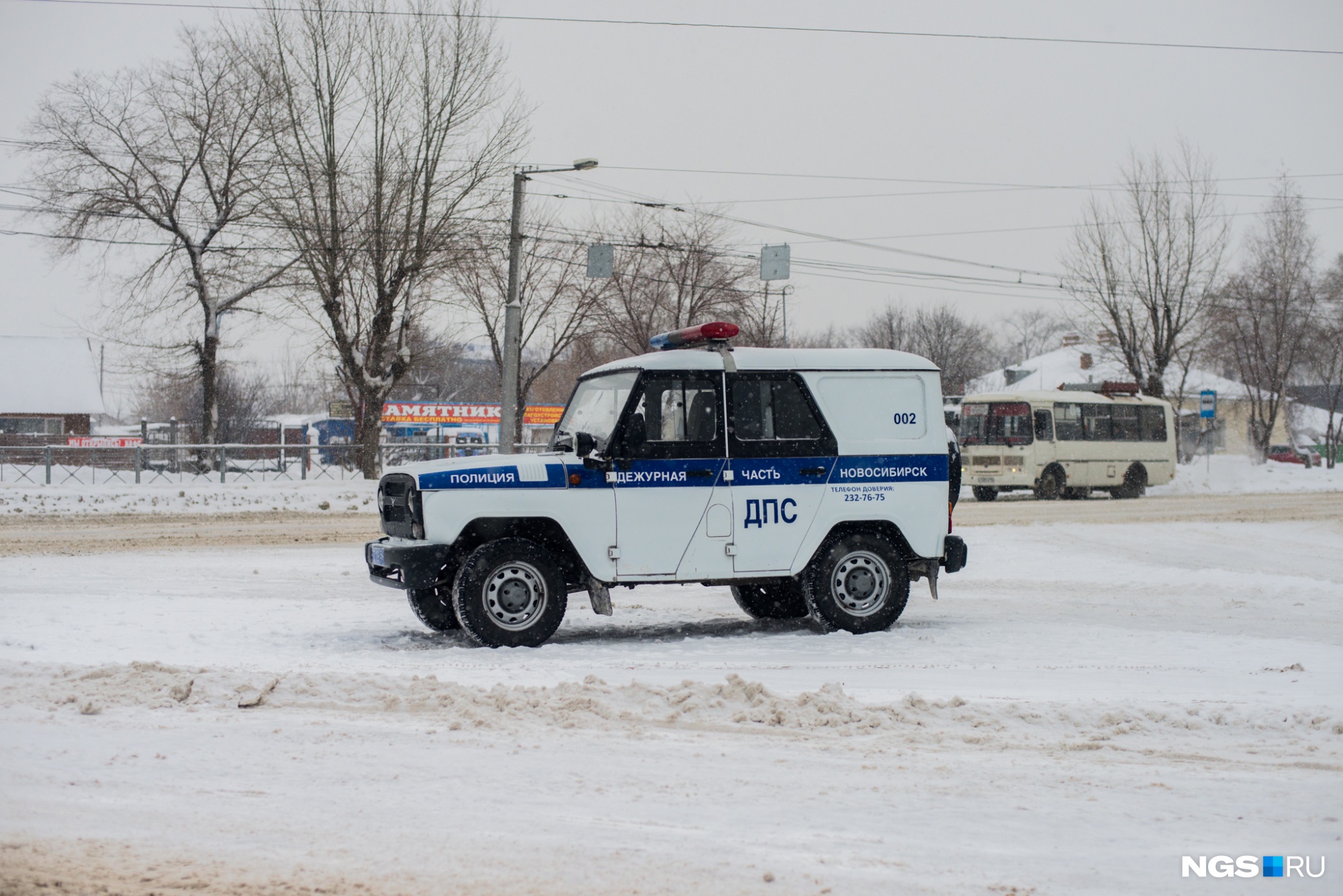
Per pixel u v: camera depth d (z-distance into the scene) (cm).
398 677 718
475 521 937
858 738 602
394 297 3234
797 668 824
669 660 863
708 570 970
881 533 1039
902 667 834
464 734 598
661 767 538
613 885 382
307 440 4916
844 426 1014
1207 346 4959
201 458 3059
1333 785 516
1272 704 684
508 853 413
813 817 461
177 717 625
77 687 684
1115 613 1182
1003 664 850
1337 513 2825
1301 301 4997
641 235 3838
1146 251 4362
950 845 428
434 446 3422
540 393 6059
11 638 877
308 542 1991
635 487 956
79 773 507
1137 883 390
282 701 668
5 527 2178
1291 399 6344
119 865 393
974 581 1502
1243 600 1305
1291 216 4941
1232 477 4428
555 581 940
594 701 655
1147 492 4019
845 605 1009
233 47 3328
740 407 988
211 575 1450
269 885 377
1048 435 3434
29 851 404
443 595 1007
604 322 3938
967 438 3516
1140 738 604
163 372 3662
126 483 2962
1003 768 541
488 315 3938
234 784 498
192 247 3494
